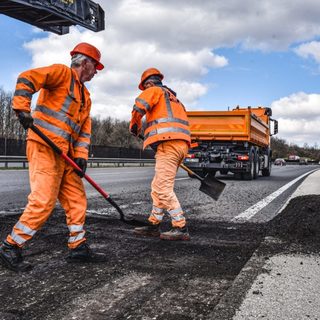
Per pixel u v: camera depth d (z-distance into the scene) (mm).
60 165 3141
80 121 3283
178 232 4027
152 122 4152
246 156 13227
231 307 2189
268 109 17453
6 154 18219
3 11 7594
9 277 2781
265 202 7113
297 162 92250
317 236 3852
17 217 4992
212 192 4613
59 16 8094
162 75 4359
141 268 3045
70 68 3195
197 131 13227
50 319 2111
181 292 2541
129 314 2189
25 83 2846
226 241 4004
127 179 12484
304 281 2625
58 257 3293
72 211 3229
